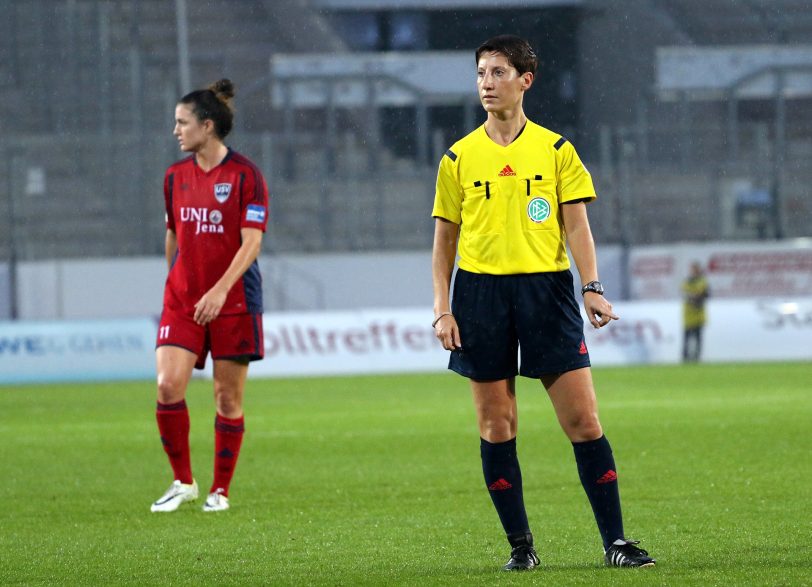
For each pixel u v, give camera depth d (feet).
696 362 254.68
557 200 55.98
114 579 56.80
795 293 282.56
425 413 154.20
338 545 65.67
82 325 242.78
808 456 103.60
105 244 293.02
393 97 315.99
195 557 62.75
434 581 53.26
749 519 71.10
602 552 61.46
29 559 63.41
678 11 335.26
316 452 115.44
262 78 320.70
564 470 98.02
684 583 50.52
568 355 55.06
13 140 301.84
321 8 344.69
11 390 216.54
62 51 329.93
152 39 340.59
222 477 81.82
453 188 56.44
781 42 342.64
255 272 81.51
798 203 306.35
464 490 88.17
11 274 268.62
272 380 226.58
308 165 306.14
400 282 279.08
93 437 132.87
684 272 279.69
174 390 80.89
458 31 341.62
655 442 115.96
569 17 318.24
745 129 318.65
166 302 81.92
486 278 55.47
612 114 316.60
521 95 55.98
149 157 294.66
